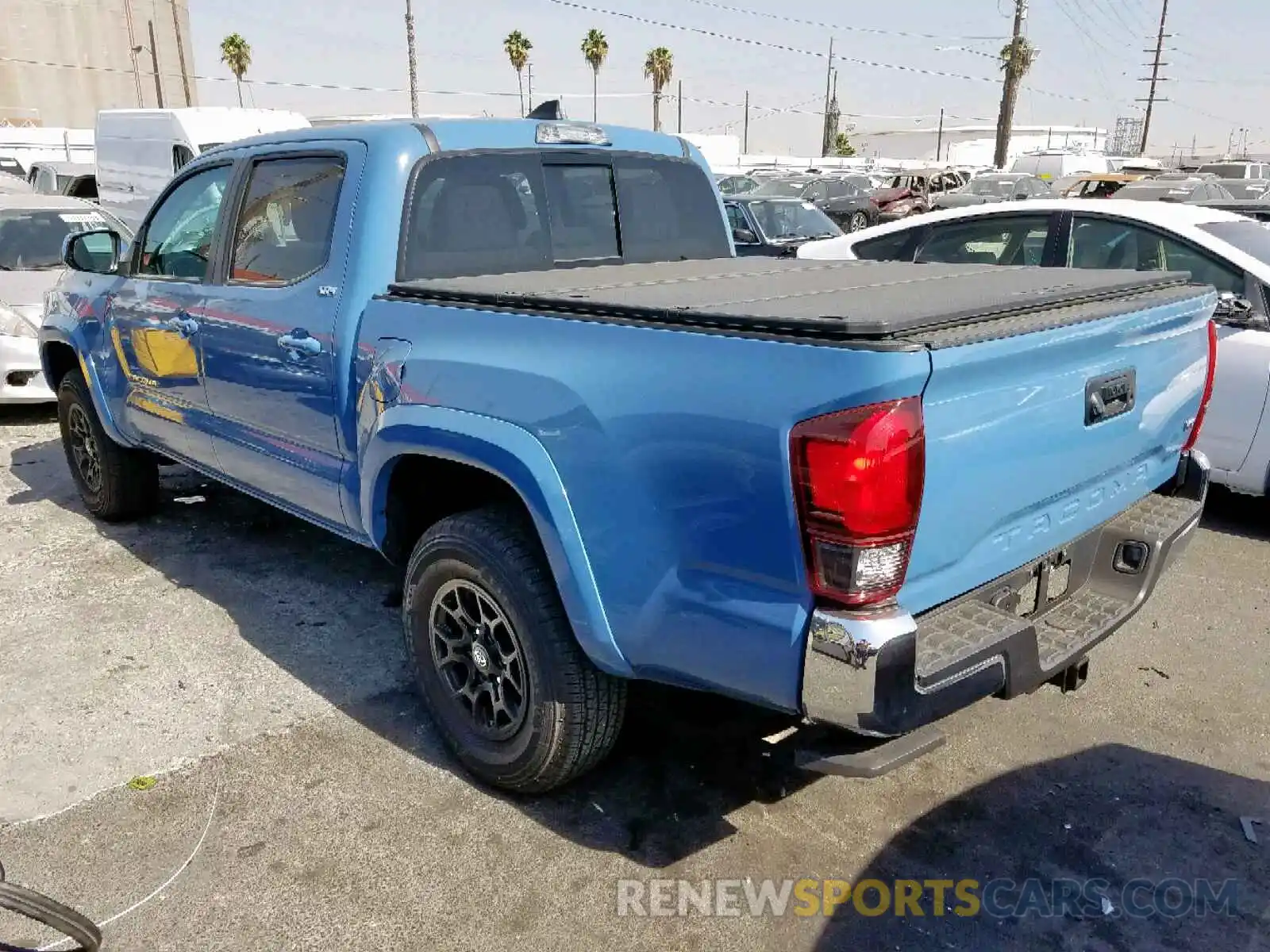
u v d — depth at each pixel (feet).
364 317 11.01
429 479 11.17
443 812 10.31
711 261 14.01
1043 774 11.00
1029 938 8.70
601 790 10.66
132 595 15.46
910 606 7.67
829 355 7.14
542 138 12.79
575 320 8.84
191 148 50.60
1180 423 10.56
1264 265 17.87
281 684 12.82
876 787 10.77
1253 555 17.20
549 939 8.64
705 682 8.41
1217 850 9.77
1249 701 12.50
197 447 14.87
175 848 9.73
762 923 8.84
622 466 8.37
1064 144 260.21
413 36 104.32
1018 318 8.21
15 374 25.08
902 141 339.36
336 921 8.82
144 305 15.06
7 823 10.05
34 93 175.42
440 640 10.78
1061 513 9.18
